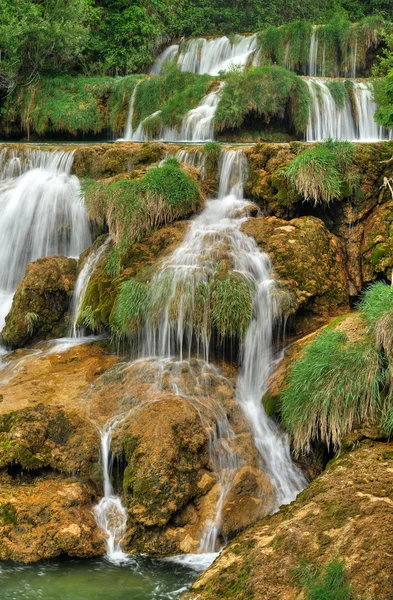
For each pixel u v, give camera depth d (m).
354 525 5.57
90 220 11.59
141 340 9.02
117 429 7.53
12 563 6.38
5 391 8.47
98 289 9.84
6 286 12.03
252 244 9.56
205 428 7.50
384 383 7.14
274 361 8.73
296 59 19.73
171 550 6.68
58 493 6.98
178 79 18.06
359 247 10.05
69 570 6.32
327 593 4.98
